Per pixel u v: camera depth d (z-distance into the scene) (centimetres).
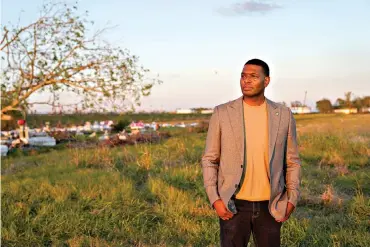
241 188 282
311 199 658
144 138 1886
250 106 289
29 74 613
